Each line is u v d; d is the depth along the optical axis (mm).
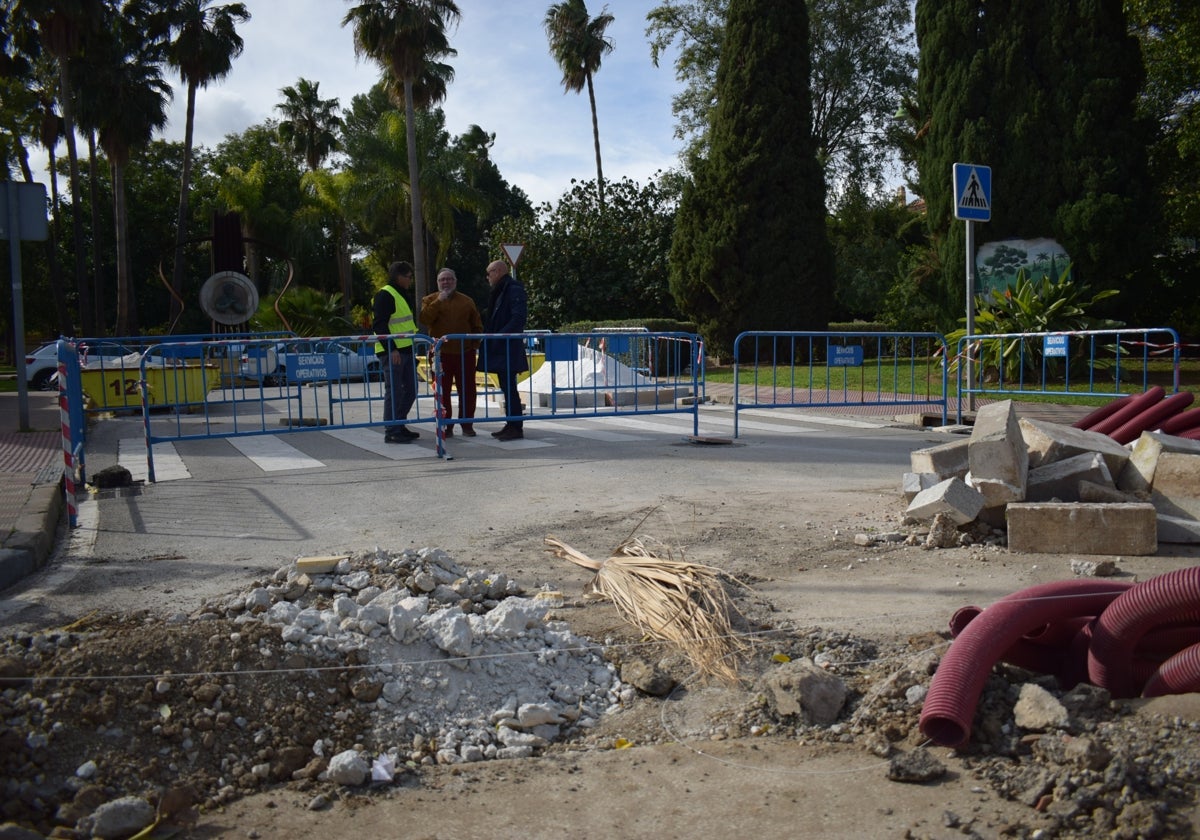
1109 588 3484
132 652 3328
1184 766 2740
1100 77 17359
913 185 35969
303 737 3205
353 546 5781
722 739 3307
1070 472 5793
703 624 4047
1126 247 17453
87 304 43375
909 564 5199
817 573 5062
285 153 56500
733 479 8094
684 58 35000
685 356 23422
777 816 2783
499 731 3387
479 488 7762
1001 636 3211
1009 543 5398
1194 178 19719
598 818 2822
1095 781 2727
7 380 36844
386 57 33625
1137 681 3354
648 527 6199
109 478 8016
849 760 3086
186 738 3084
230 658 3395
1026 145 17781
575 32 43688
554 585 4898
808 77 24016
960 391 12430
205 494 7633
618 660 3914
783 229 23641
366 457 9641
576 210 30234
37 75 42281
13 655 3330
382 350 10711
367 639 3666
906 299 24766
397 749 3252
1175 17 19047
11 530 5641
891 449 10039
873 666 3717
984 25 18328
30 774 2873
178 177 56469
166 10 38062
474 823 2809
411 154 34750
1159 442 5918
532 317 30391
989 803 2758
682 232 24781
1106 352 17016
